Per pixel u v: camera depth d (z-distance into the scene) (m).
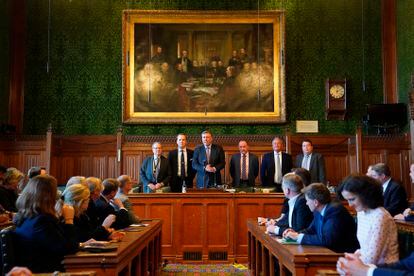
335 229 3.48
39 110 9.80
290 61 10.03
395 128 9.56
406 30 9.23
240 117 9.84
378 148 9.30
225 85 9.91
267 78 9.91
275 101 9.88
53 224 3.19
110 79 9.97
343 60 10.04
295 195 4.47
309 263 3.04
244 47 9.96
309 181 5.00
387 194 5.29
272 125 9.90
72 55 9.95
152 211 6.68
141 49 9.91
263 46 9.94
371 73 10.00
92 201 4.69
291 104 9.95
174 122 9.79
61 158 9.52
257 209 6.68
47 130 9.42
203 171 7.28
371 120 9.33
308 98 9.97
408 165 9.18
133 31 9.92
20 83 9.79
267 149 9.54
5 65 9.44
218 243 6.63
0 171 5.50
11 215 5.01
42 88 9.84
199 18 9.95
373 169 5.34
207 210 6.68
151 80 9.89
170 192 7.13
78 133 9.82
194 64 9.94
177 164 7.66
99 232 3.89
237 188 7.05
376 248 2.78
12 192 5.52
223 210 6.68
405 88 9.31
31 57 9.88
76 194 3.78
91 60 9.98
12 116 9.68
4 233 3.03
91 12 10.05
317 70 10.02
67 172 9.49
